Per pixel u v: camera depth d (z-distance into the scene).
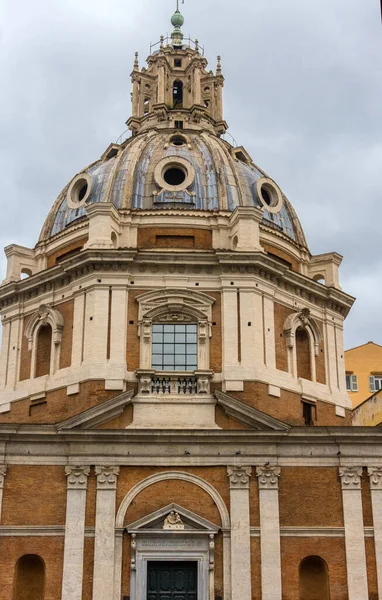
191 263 39.12
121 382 36.62
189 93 54.81
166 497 34.41
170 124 50.94
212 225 42.28
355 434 35.28
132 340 37.97
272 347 39.03
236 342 38.00
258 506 34.38
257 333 38.41
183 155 45.66
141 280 39.03
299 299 41.72
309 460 35.25
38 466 34.59
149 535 33.72
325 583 34.12
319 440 35.28
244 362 37.56
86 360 37.56
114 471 34.44
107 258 38.69
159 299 38.66
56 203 47.53
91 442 34.75
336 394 41.56
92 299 38.50
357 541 34.25
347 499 34.81
